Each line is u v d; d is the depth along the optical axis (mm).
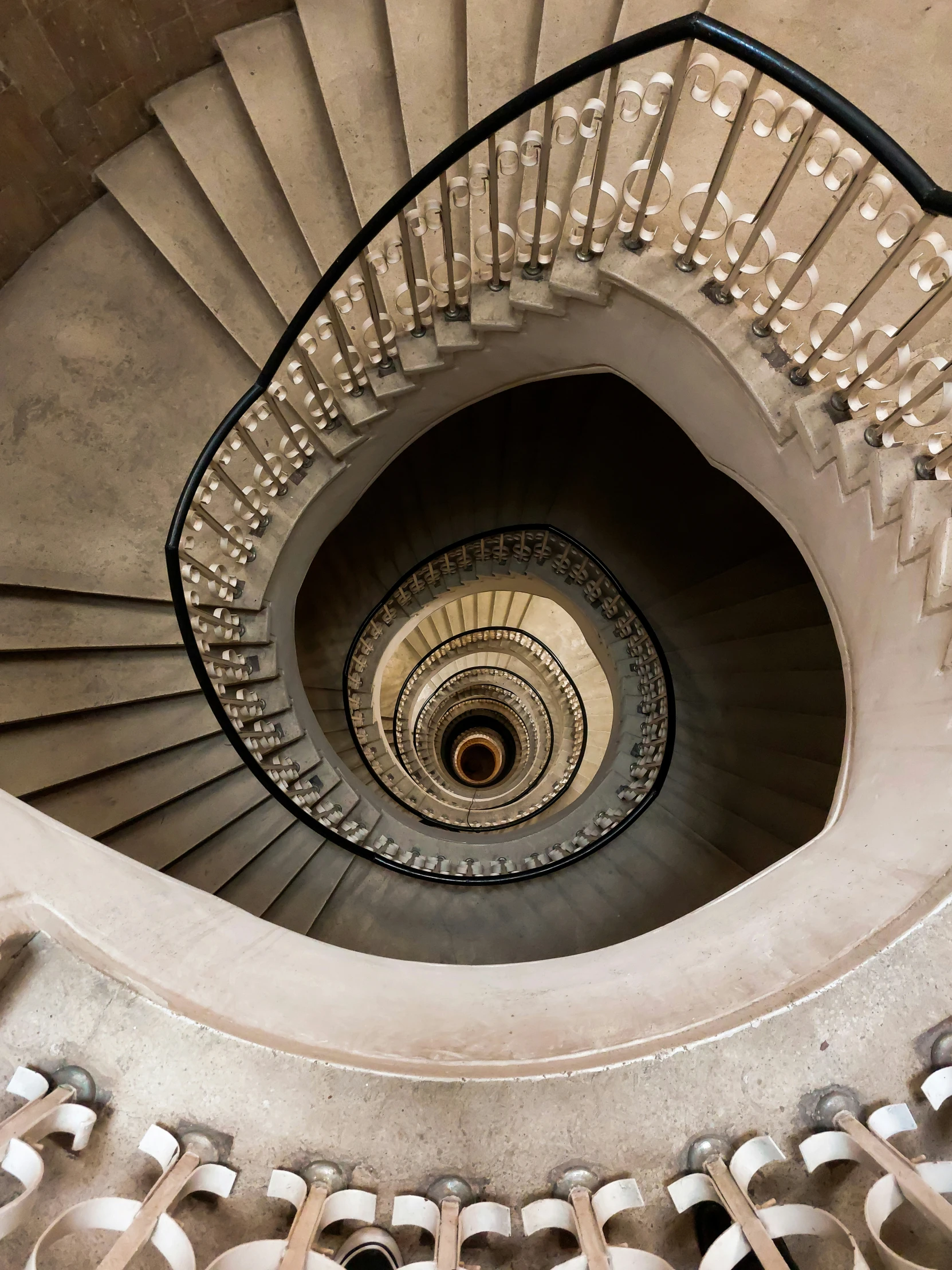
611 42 3006
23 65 3381
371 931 4402
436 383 3682
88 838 1756
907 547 1922
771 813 4723
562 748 9492
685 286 2404
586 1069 1341
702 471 5637
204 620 3914
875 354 2240
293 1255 1122
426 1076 1334
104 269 3979
